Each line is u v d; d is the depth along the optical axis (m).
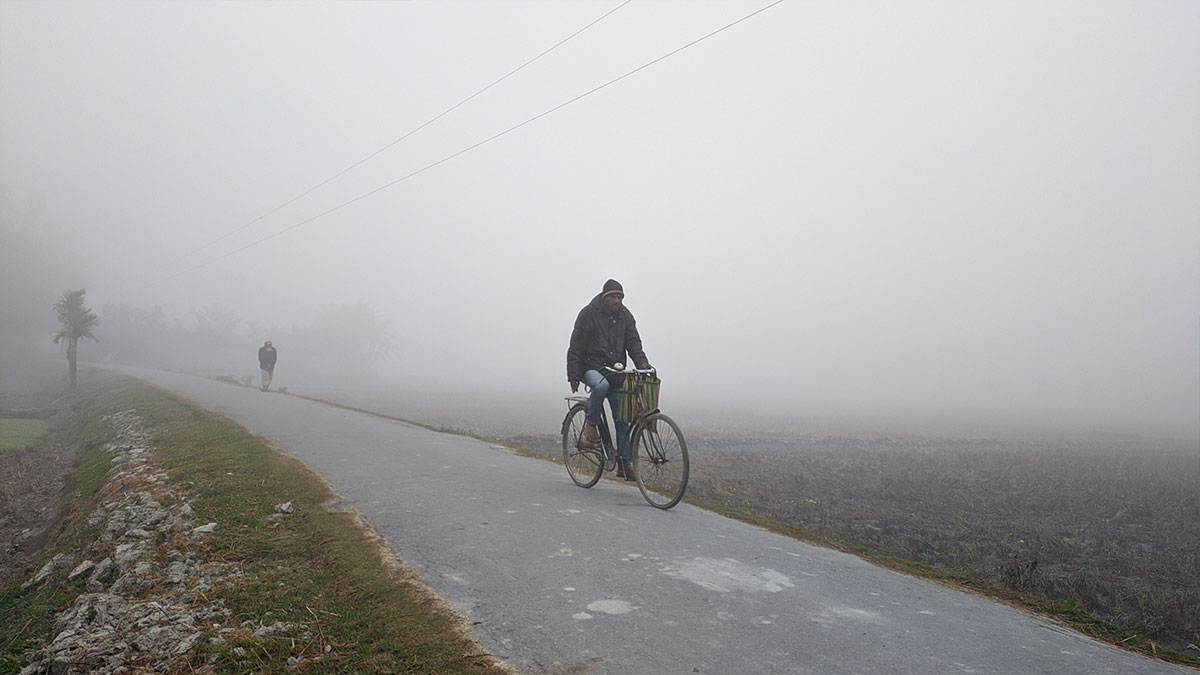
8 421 18.80
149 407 16.42
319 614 3.44
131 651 3.17
